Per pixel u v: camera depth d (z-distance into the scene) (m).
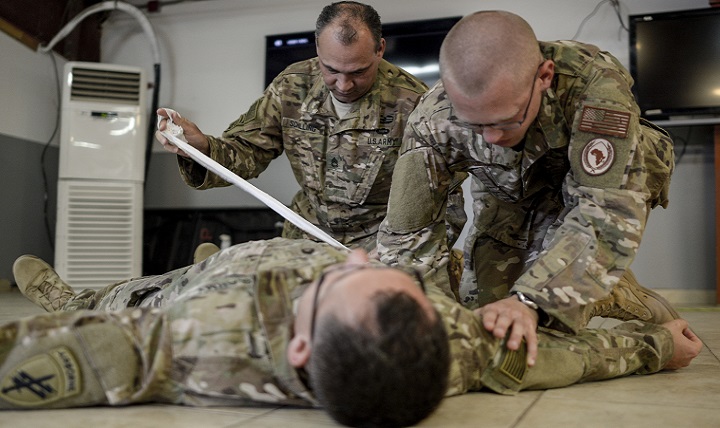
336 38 2.11
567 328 1.40
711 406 1.23
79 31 5.32
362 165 2.34
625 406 1.22
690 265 4.46
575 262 1.39
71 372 1.12
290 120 2.38
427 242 1.69
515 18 1.38
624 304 1.86
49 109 5.18
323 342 0.94
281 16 5.20
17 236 4.87
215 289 1.19
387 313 0.92
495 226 2.09
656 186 1.81
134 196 4.67
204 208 4.99
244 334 1.13
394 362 0.91
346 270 1.01
